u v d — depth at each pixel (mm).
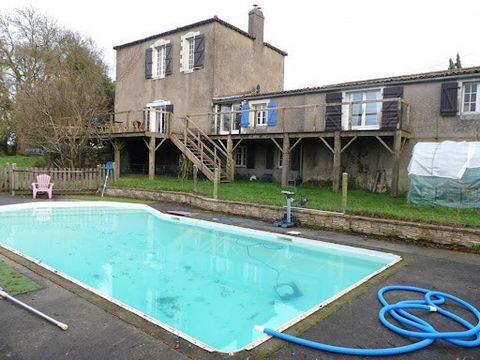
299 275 6887
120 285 6199
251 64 22047
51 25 29516
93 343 3416
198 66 20219
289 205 9734
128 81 23719
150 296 5738
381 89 15016
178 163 20891
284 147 15406
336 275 6848
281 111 17703
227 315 5047
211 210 12008
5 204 12133
